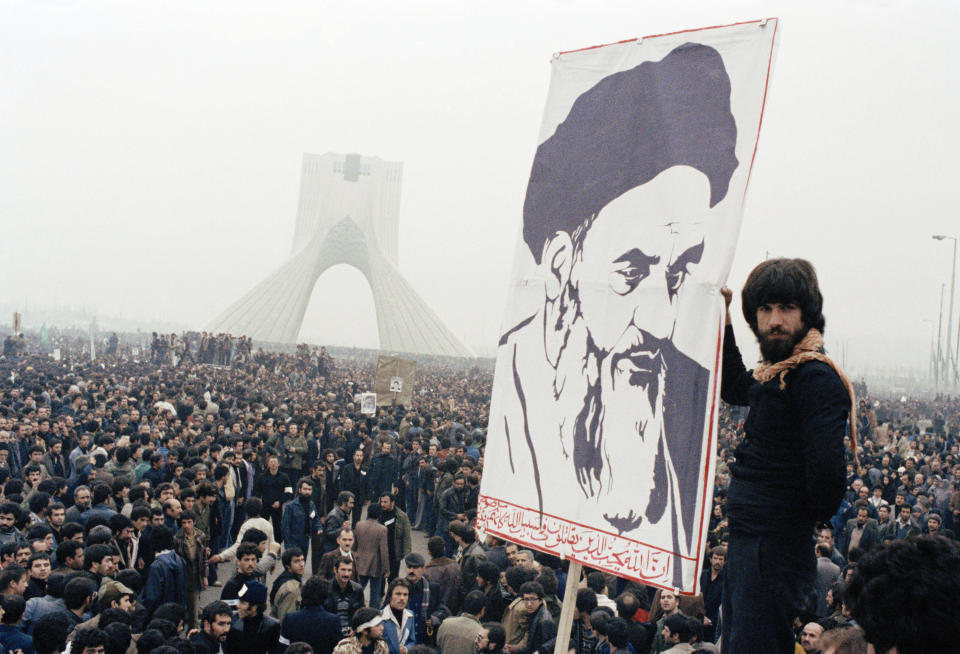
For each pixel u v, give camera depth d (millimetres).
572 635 7445
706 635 8438
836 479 2424
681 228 3328
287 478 13281
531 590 7461
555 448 3670
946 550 1672
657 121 3500
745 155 3170
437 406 33406
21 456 13742
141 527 9453
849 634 2285
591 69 3842
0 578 6723
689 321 3225
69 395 22375
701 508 3061
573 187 3812
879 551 1759
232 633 6871
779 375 2637
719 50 3330
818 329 2686
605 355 3535
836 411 2486
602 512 3410
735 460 2775
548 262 3875
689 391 3182
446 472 15039
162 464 13039
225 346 50094
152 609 8406
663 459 3232
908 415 38219
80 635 5754
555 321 3787
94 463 13359
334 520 11180
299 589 8609
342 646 6215
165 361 49562
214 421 20016
